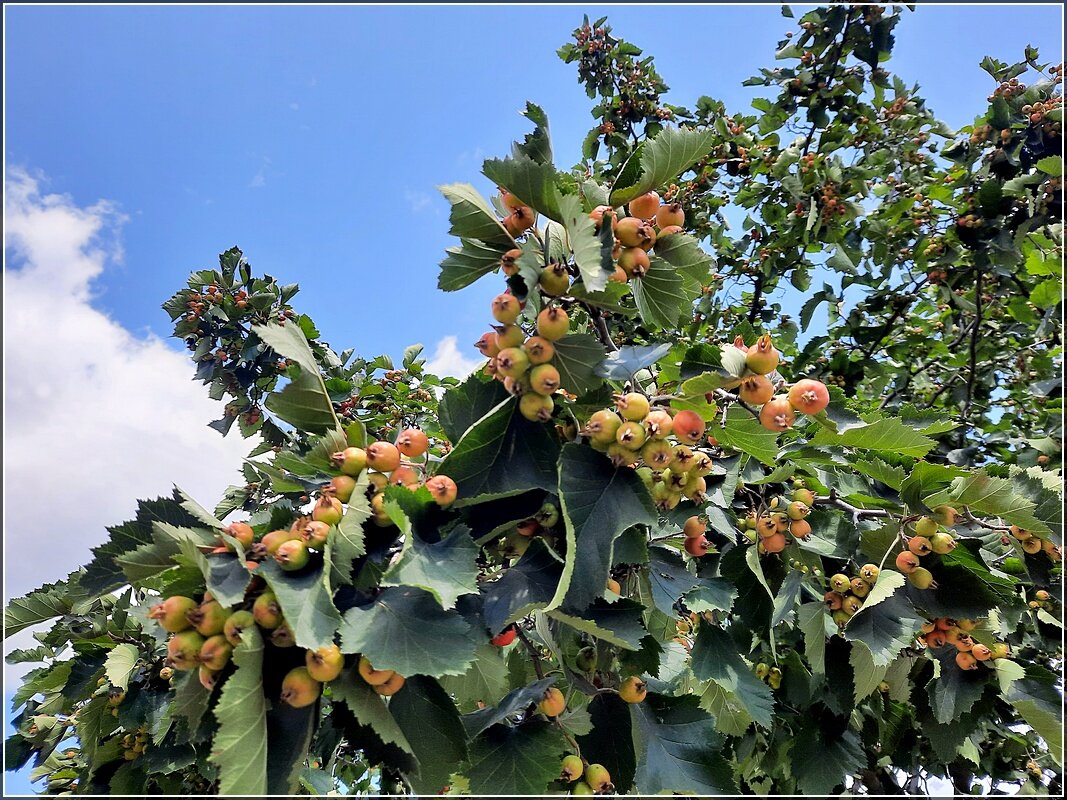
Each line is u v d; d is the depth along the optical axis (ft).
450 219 7.07
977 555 9.17
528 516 6.98
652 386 9.07
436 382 23.11
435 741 6.30
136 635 11.59
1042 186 16.48
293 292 19.53
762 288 23.59
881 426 8.94
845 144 22.53
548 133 8.29
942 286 21.13
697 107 23.35
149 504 6.93
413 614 6.07
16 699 12.77
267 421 18.74
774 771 11.82
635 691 7.82
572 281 7.58
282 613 5.47
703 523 8.75
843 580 9.49
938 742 10.06
